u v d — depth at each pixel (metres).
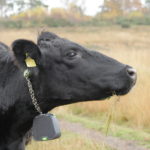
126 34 57.84
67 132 11.86
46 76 5.75
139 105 13.07
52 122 5.79
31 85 5.71
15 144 6.00
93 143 10.31
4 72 5.92
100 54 5.86
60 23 71.69
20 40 5.46
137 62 18.64
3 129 5.93
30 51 5.56
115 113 13.26
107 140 11.21
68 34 55.03
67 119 13.70
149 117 12.72
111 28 69.88
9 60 5.93
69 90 5.78
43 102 5.84
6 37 42.62
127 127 12.66
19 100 5.82
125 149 10.52
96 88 5.73
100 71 5.72
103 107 14.16
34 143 9.23
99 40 48.03
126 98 13.43
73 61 5.76
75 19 82.56
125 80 5.64
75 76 5.75
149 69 17.58
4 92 5.86
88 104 14.52
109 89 5.70
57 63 5.75
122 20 77.50
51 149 9.21
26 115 5.88
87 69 5.75
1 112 5.87
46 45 5.82
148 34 59.38
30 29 63.34
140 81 14.62
